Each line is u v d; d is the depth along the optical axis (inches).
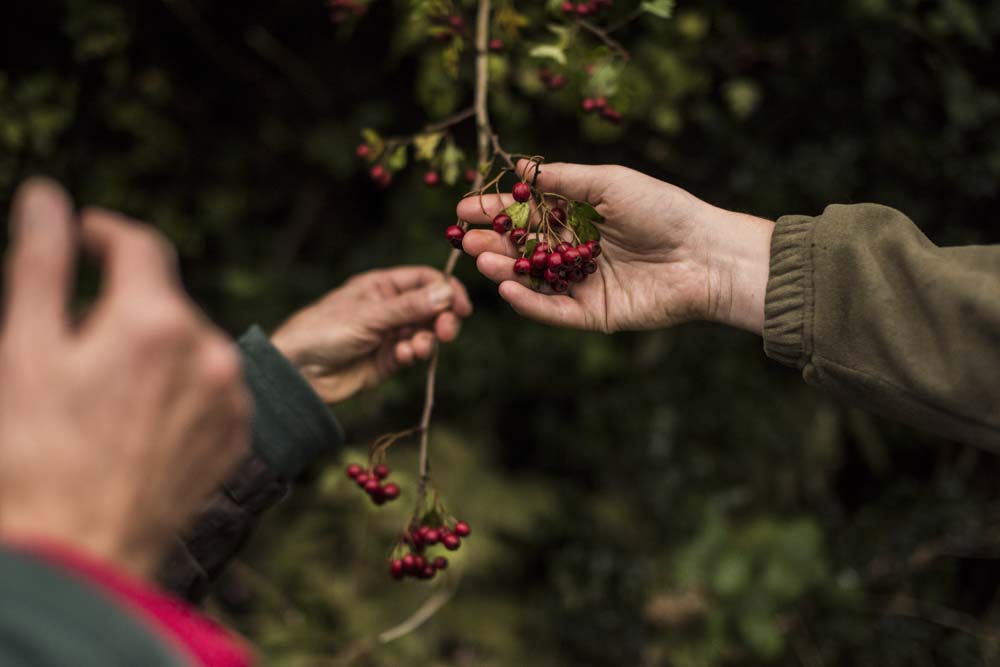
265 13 102.6
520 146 97.7
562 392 107.0
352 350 60.2
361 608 91.1
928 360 39.0
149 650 17.9
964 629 98.1
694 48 89.1
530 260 47.2
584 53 63.0
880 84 93.5
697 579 91.2
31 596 17.0
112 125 102.3
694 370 103.8
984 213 98.3
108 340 18.8
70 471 18.4
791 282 43.5
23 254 18.8
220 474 22.1
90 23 95.0
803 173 97.6
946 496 103.9
